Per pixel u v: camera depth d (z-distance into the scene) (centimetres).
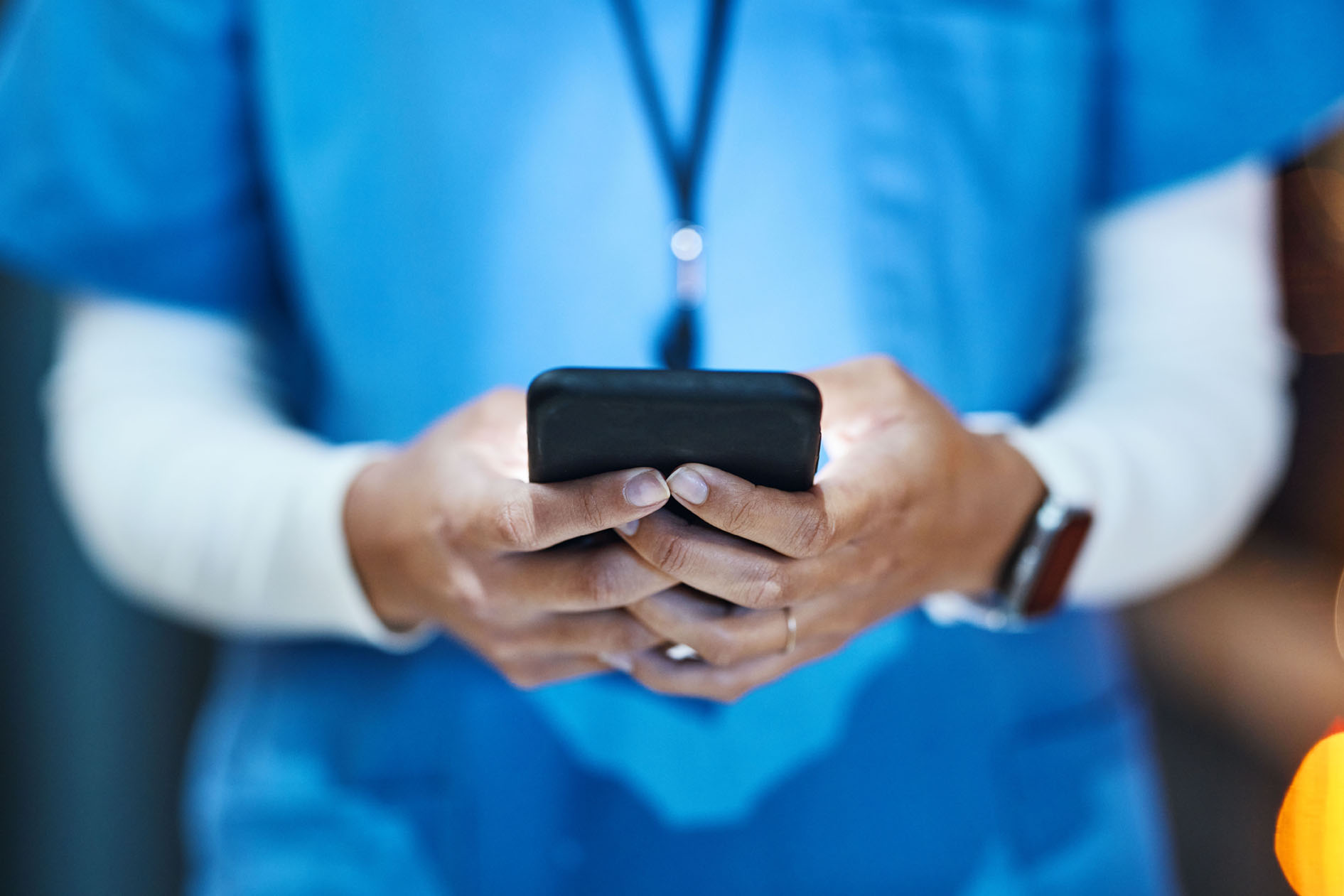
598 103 88
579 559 67
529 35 88
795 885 93
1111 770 102
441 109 88
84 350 97
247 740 96
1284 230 271
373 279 91
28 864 172
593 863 92
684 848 92
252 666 100
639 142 89
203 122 94
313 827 92
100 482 88
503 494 63
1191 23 101
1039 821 97
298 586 82
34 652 169
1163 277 102
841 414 73
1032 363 99
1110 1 102
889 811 94
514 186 88
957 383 95
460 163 88
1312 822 220
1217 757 277
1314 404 301
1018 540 81
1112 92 104
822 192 90
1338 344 286
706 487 60
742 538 64
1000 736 97
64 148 92
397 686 92
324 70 89
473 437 73
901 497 68
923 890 94
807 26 90
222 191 96
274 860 92
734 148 89
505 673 77
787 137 90
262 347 104
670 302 89
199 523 83
